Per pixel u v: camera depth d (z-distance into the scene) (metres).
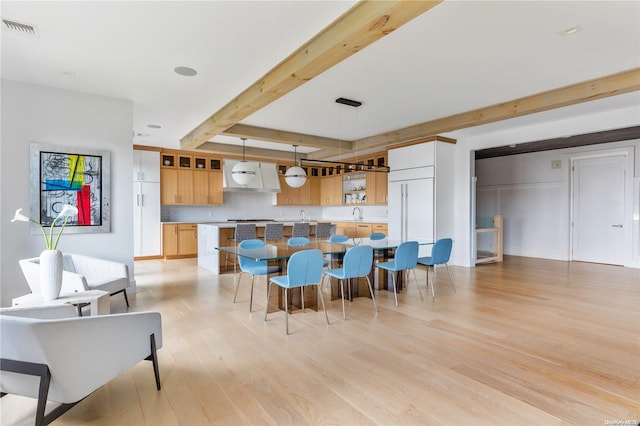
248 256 3.47
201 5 2.42
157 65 3.42
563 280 5.38
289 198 9.60
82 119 4.15
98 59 3.29
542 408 1.95
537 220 8.02
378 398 2.06
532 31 2.80
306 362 2.54
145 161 7.47
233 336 3.05
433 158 6.46
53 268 2.81
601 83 3.79
